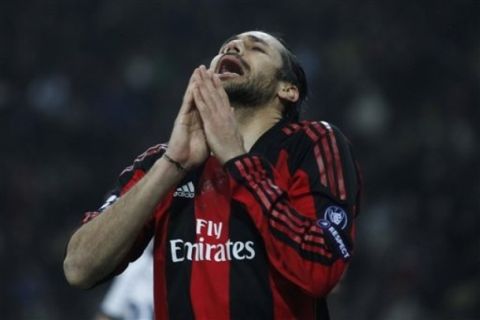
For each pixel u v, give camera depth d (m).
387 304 40.88
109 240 10.98
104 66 54.09
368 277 42.66
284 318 10.82
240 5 55.75
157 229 11.23
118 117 51.22
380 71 52.44
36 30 55.31
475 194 45.97
